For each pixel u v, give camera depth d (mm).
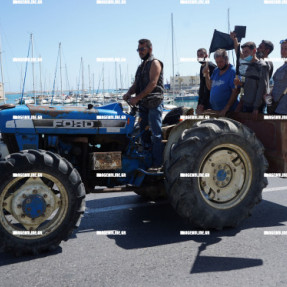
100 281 2799
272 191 5617
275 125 4051
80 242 3631
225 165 3902
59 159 3338
